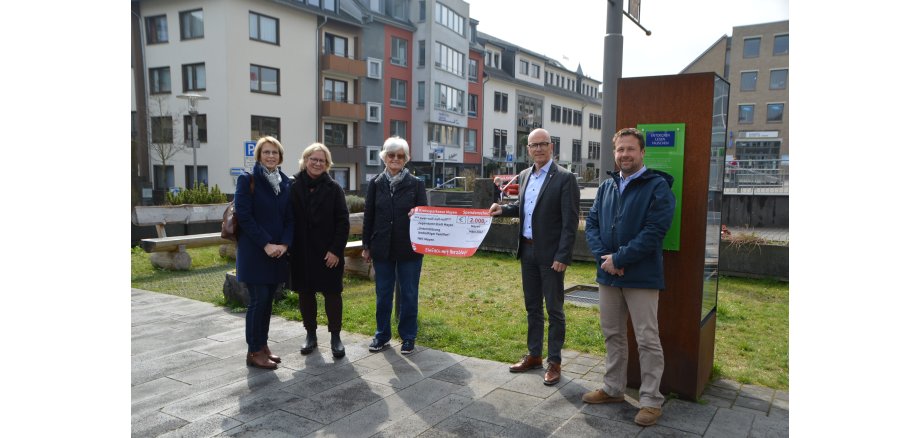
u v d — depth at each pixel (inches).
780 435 142.3
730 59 2154.3
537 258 181.6
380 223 208.1
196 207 563.5
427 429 147.6
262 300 193.8
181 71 1251.8
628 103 166.9
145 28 1278.3
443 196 993.5
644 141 153.1
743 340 230.8
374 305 286.8
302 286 204.1
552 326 180.1
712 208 168.2
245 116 1249.4
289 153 1357.0
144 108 1285.7
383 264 210.5
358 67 1501.0
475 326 249.1
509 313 275.7
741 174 884.0
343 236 203.6
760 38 2105.1
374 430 147.2
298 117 1374.3
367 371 191.6
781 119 2098.9
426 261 458.6
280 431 146.7
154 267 406.9
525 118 2372.0
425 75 1749.5
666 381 167.8
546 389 174.9
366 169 1599.4
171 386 177.8
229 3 1197.7
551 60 2593.5
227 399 167.5
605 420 152.2
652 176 148.9
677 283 164.1
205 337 232.1
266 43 1285.7
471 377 185.5
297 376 186.9
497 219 518.6
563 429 146.9
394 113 1700.3
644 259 149.8
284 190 198.4
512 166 2222.0
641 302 150.6
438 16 1768.0
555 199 178.4
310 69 1396.4
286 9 1325.0
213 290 330.0
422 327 243.9
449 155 1905.8
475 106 2065.7
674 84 161.2
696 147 159.5
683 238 162.4
